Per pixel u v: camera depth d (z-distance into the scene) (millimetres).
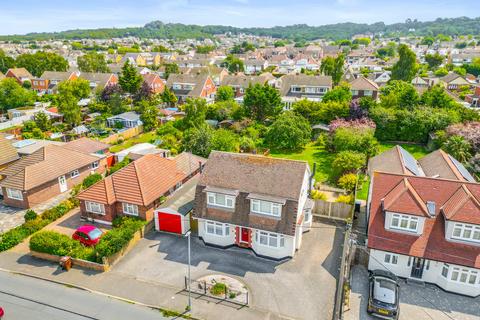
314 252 31156
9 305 24844
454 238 26312
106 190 35188
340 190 42094
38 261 30016
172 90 103312
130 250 31344
